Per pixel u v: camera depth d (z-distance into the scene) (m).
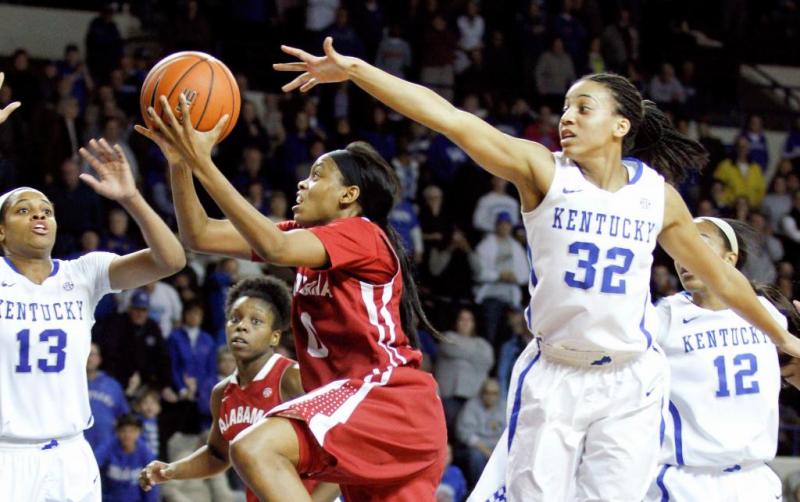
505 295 14.33
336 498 5.83
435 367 12.95
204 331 12.48
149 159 14.43
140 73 15.54
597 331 4.85
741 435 6.06
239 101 4.83
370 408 4.73
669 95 18.55
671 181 5.66
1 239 5.73
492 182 15.29
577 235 4.79
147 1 17.73
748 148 17.50
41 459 5.65
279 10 18.22
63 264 5.85
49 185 13.55
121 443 10.15
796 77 21.02
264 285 6.20
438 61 17.23
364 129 15.96
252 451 4.49
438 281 14.38
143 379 11.72
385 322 4.90
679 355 6.12
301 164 14.89
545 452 4.96
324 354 4.93
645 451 4.96
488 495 5.24
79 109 15.01
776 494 6.24
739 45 20.80
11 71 14.93
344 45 16.77
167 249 5.59
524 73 17.83
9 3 17.72
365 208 5.14
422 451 4.84
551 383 5.00
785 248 16.80
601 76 4.97
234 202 4.38
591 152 4.88
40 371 5.64
